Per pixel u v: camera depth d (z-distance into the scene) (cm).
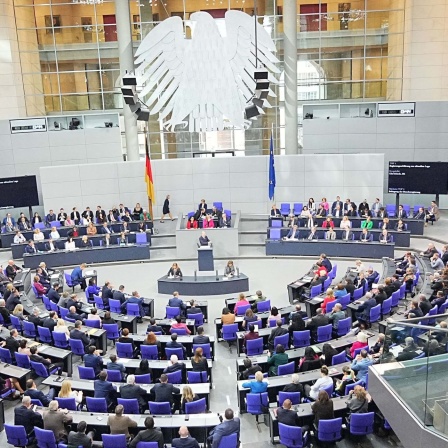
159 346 1344
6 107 2852
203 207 2534
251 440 1067
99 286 2011
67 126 2905
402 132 2755
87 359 1230
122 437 920
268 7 2820
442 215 2705
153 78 2784
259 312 1603
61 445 908
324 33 2894
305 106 2902
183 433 880
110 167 2728
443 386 745
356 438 1033
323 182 2698
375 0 2847
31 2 2894
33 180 2680
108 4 2891
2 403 1112
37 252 2264
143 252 2319
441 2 2752
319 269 1844
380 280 1800
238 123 2805
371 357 1120
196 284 1911
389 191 2636
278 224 2428
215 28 2738
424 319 872
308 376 1117
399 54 2895
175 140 2975
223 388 1288
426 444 770
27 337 1497
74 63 2959
